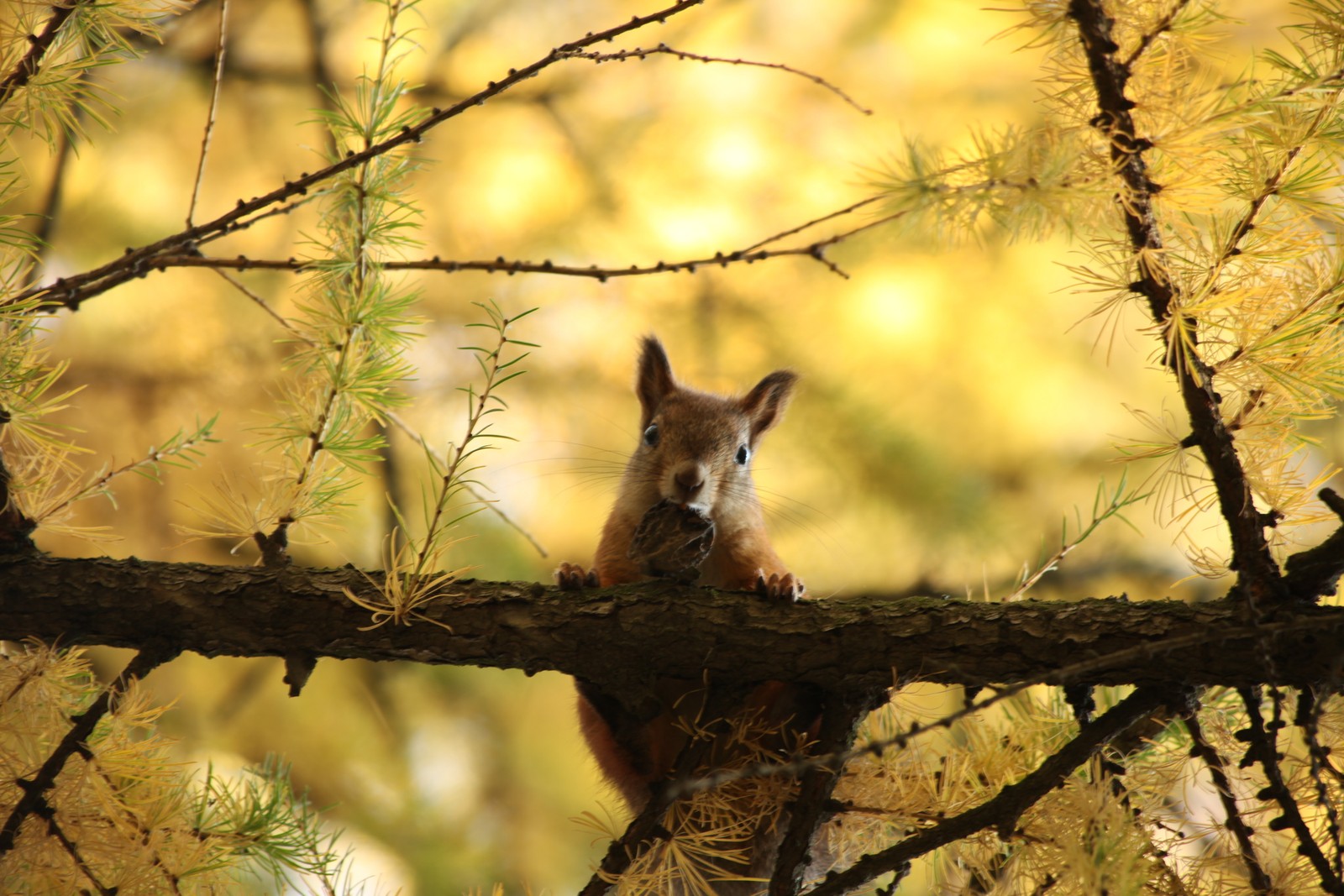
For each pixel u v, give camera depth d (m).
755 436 9.10
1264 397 4.91
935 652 5.23
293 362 5.75
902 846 4.84
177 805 4.89
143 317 10.40
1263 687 5.09
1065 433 11.32
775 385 9.20
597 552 8.33
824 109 11.07
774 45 11.24
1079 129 4.43
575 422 10.90
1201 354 5.05
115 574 5.60
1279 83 4.55
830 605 5.48
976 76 10.79
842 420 10.45
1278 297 4.80
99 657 10.23
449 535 10.02
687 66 11.12
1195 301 4.67
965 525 10.51
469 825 10.25
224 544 10.27
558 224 10.67
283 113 10.82
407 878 9.59
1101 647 4.98
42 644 5.12
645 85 11.12
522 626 5.53
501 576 10.36
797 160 11.05
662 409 8.70
